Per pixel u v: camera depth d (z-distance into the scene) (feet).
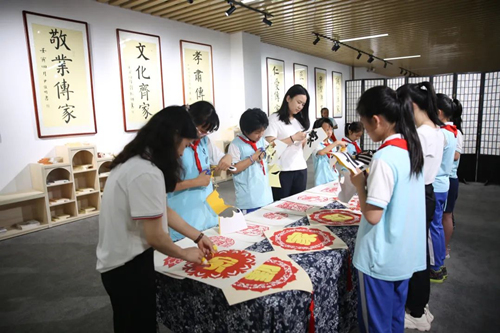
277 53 26.76
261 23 19.66
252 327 3.52
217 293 3.70
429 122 5.69
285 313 3.47
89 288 8.27
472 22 20.02
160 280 4.45
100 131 15.49
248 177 7.25
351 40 24.67
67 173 13.94
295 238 5.08
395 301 4.45
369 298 4.24
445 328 6.18
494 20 19.53
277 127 8.47
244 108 21.99
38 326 6.74
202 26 20.01
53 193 13.91
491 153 18.31
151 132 3.52
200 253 3.96
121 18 15.88
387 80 23.70
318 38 22.20
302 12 17.67
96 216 14.43
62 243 11.32
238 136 7.29
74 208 13.82
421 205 4.25
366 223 4.25
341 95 37.40
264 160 7.46
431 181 5.71
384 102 3.91
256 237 5.26
